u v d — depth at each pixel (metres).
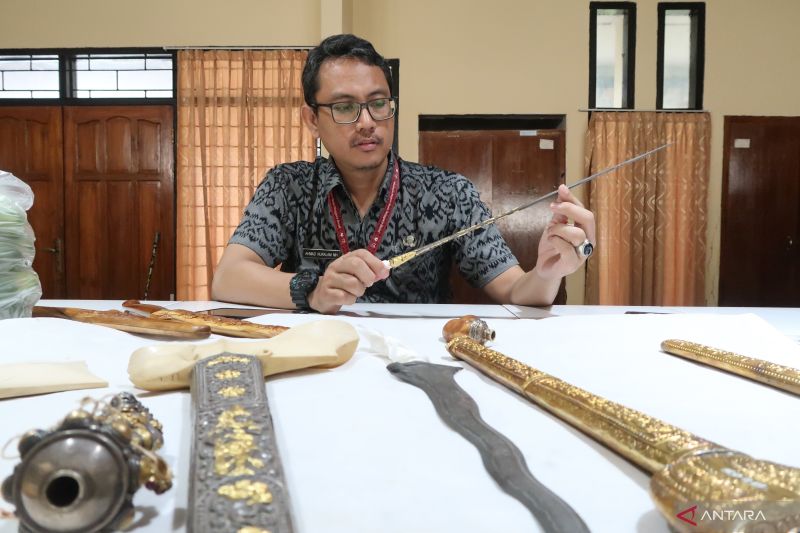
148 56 4.41
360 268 1.09
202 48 4.32
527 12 4.32
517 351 0.72
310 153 4.37
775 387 0.57
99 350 0.69
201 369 0.50
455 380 0.59
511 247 4.39
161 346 0.58
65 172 4.44
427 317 1.11
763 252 4.44
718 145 4.37
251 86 4.34
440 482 0.36
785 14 4.30
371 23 4.33
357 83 1.38
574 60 4.32
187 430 0.45
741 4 4.30
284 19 4.33
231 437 0.36
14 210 0.82
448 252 1.59
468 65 4.33
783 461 0.40
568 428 0.46
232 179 4.40
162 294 4.48
